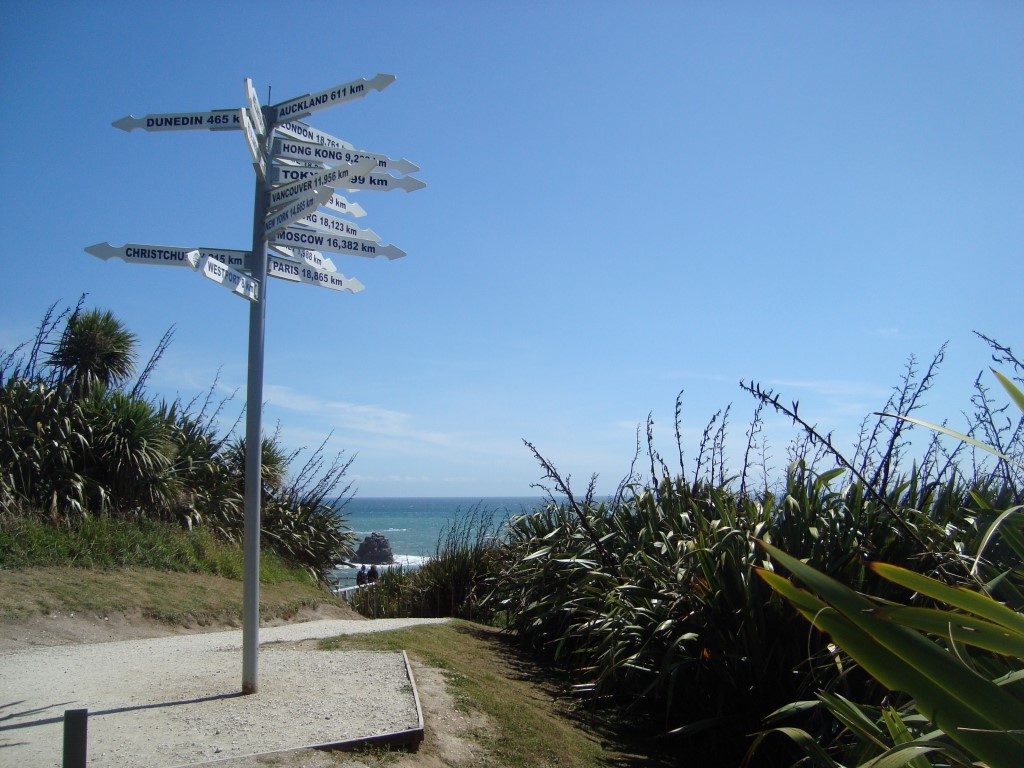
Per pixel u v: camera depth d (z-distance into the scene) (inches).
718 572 221.1
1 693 200.5
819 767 140.6
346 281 240.5
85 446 409.7
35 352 440.5
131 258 201.6
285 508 553.0
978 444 88.5
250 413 206.5
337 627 335.0
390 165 221.6
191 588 361.1
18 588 298.8
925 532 190.1
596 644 287.0
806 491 226.5
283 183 213.8
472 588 451.5
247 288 198.7
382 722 182.1
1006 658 119.3
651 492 299.4
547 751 196.4
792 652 206.1
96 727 174.9
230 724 178.5
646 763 206.5
